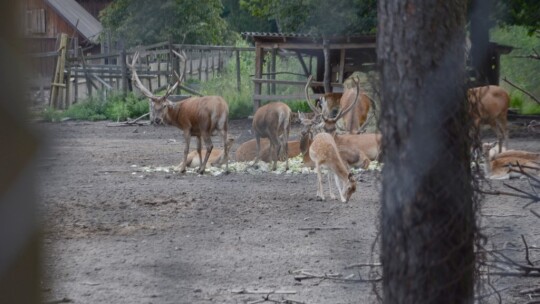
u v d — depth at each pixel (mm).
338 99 34344
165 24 45031
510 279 10602
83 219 15531
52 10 54844
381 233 7023
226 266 11852
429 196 6668
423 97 6633
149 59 49688
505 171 20891
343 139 24250
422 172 6668
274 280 11016
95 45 56031
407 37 6656
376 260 11984
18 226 2750
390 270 6902
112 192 19062
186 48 45656
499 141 26391
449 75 6688
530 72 38344
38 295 2832
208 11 48500
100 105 43438
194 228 14883
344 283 10734
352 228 14836
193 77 52469
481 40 29938
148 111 42219
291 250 12953
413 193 6688
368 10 35719
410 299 6746
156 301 9867
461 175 6742
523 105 37344
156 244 13375
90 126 38938
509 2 31016
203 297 10086
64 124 39219
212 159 24828
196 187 20172
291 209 17000
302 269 11609
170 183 20953
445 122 6684
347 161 23656
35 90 3604
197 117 22953
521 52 38594
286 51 44438
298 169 23766
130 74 45562
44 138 2850
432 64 6633
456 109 6719
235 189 19844
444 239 6680
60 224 14898
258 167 24391
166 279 10977
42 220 3127
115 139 33188
